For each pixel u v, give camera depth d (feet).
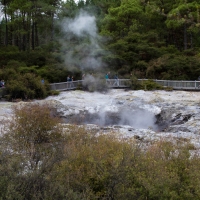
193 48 133.49
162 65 111.96
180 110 72.08
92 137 35.96
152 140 46.57
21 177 20.51
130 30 140.15
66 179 21.61
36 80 86.74
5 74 91.04
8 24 124.98
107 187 21.33
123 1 148.87
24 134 34.76
